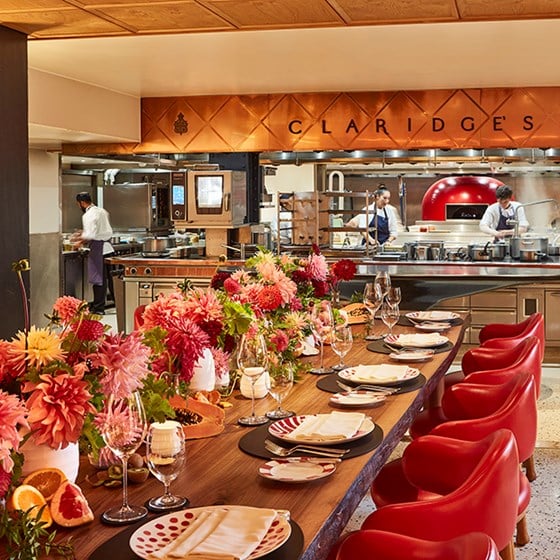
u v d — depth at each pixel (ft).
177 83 27.35
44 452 6.48
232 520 6.00
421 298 24.36
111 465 7.32
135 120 30.55
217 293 11.32
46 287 32.86
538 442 18.86
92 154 31.53
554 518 14.47
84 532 6.10
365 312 17.17
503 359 13.76
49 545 5.58
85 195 39.17
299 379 11.47
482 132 28.55
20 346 6.12
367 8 14.69
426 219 41.63
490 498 6.88
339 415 8.99
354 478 7.29
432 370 12.19
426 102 28.84
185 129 30.50
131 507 6.57
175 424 6.67
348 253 31.76
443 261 30.96
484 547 5.42
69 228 43.78
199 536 5.74
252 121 30.04
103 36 16.93
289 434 8.46
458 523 6.86
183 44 20.48
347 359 13.16
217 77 26.07
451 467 8.39
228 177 30.89
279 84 27.63
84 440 6.68
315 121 29.60
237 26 16.01
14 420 5.26
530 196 42.16
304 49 21.26
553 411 21.56
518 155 31.07
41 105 24.94
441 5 14.42
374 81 26.96
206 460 7.89
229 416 9.60
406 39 19.94
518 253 31.14
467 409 11.43
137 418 6.37
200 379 9.92
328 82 27.20
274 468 7.43
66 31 16.51
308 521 6.30
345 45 20.68
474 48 21.17
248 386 10.43
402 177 43.73
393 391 10.67
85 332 6.34
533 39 20.01
